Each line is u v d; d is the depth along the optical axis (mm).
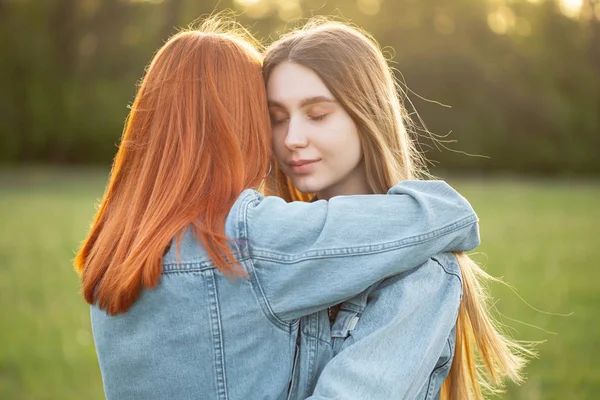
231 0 30609
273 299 1511
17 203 16094
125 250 1554
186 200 1547
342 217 1533
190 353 1532
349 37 1809
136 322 1556
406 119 2367
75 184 21781
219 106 1616
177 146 1603
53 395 4469
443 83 34594
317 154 1765
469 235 1656
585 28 35562
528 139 34156
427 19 34844
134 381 1578
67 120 31344
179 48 1715
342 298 1520
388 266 1521
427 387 1694
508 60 34812
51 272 8320
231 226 1516
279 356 1548
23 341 5578
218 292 1514
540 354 5086
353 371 1464
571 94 35156
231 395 1530
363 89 1774
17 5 31266
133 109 1720
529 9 35688
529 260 9016
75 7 31734
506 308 6383
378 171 1812
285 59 1768
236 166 1580
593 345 5301
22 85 30891
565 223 13273
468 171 34156
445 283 1646
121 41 32281
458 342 1827
